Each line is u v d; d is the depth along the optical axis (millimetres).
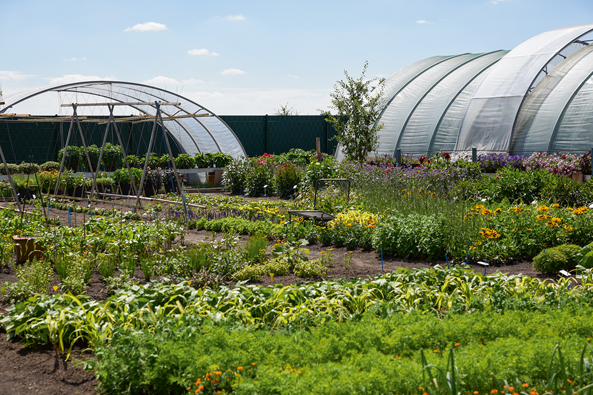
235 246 7512
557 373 2756
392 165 15570
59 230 7859
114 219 9469
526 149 17500
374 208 10141
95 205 14672
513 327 3514
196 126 20750
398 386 2688
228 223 10125
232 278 6145
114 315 4227
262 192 17703
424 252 7219
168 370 3146
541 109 17812
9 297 5172
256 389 2684
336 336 3488
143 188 18250
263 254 7121
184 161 19516
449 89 22172
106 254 6684
